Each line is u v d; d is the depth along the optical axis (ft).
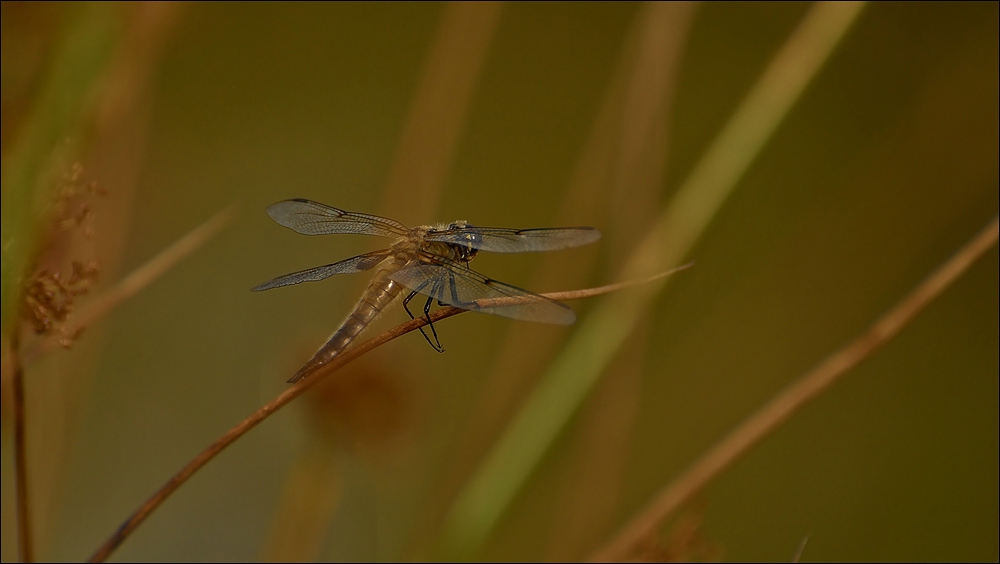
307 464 3.10
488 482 3.05
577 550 3.11
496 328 3.33
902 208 3.34
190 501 3.29
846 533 3.36
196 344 3.34
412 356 3.14
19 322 2.94
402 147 3.17
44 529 3.09
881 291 3.35
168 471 3.29
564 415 3.06
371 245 3.17
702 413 3.35
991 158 3.31
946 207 3.33
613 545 3.05
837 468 3.38
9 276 2.93
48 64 2.93
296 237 3.39
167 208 3.36
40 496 3.09
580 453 3.12
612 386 3.11
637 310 3.06
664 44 3.13
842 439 3.39
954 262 3.03
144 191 3.35
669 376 3.35
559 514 3.12
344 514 3.25
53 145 2.93
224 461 3.31
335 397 3.09
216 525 3.29
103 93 3.02
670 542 3.04
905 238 3.35
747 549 3.35
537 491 3.23
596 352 3.06
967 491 3.38
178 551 3.28
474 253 3.11
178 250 2.99
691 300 3.37
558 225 3.17
